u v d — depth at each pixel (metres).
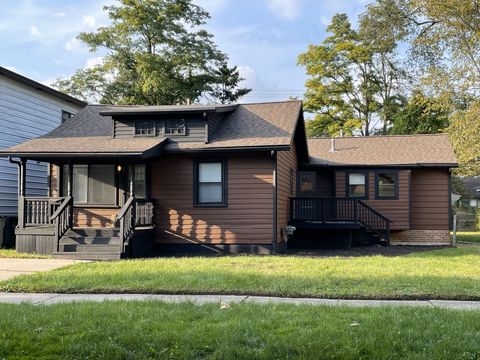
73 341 5.55
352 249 18.00
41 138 17.05
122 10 34.78
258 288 8.76
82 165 17.05
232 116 18.31
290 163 19.67
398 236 22.30
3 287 9.13
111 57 36.19
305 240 19.17
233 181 16.14
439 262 12.77
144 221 15.89
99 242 14.69
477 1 26.44
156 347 5.39
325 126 42.19
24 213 15.27
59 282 9.42
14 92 18.91
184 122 16.56
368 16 34.78
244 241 15.98
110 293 8.87
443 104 27.22
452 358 5.05
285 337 5.57
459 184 40.75
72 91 36.31
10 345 5.45
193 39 36.94
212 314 6.69
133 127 16.84
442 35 28.31
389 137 25.20
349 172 22.22
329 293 8.40
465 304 7.77
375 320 6.25
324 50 40.34
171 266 11.61
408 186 21.70
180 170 16.45
